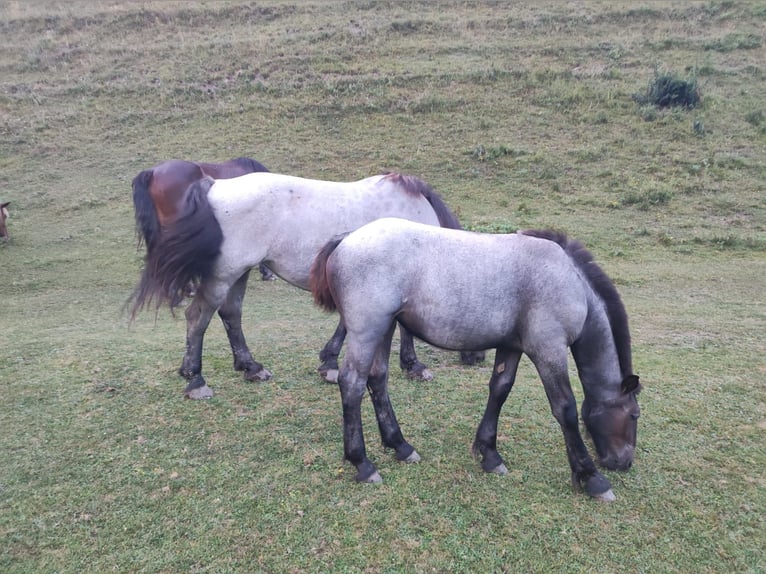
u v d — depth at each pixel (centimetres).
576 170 1574
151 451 441
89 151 1722
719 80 1994
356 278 390
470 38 2284
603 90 1917
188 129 1802
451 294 386
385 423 436
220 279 527
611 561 345
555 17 2406
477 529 367
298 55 2186
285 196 531
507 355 420
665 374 589
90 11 2614
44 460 427
